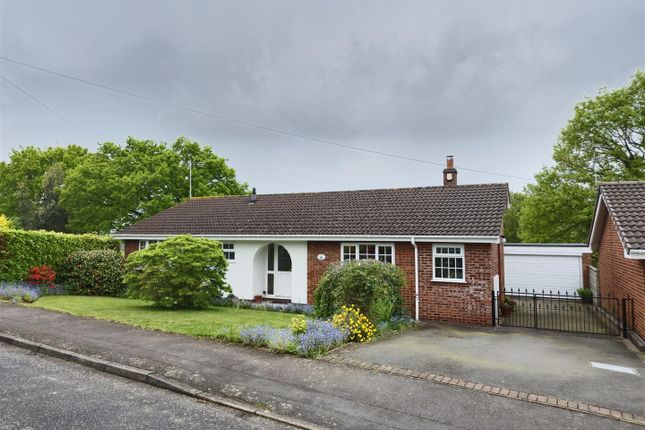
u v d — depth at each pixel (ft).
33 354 29.27
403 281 46.34
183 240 50.88
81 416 19.66
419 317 51.57
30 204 141.38
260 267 65.72
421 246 52.37
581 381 25.31
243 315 47.03
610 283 53.06
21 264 57.98
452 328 44.80
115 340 31.60
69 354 28.12
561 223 92.53
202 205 81.20
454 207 57.47
